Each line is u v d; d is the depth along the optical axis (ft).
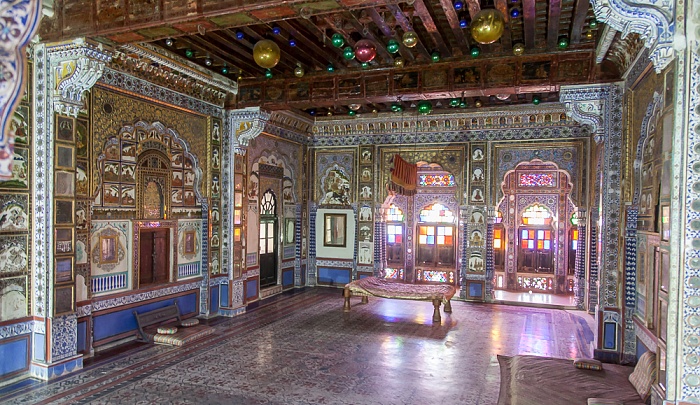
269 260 31.65
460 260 31.60
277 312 26.84
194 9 13.50
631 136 17.72
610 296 18.52
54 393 14.79
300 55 21.68
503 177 30.55
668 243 10.82
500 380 16.56
